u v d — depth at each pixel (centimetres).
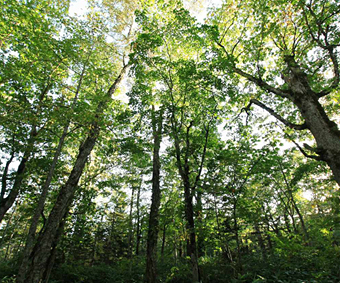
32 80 977
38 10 1002
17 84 905
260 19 870
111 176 1388
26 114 646
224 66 891
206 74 916
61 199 882
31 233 553
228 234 960
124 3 1373
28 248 539
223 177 1006
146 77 1082
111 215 2050
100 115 845
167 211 1077
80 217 1184
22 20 901
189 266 1026
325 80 995
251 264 1027
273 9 902
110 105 1186
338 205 748
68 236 1142
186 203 914
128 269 1349
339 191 792
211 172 993
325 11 811
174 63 979
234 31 1177
